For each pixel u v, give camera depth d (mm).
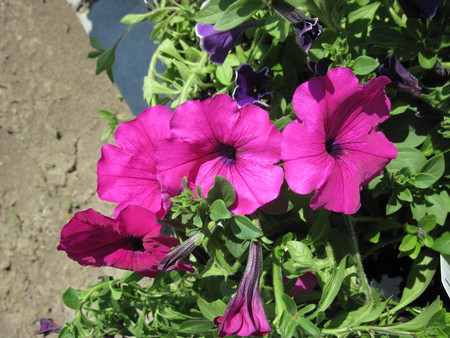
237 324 338
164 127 372
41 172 986
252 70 458
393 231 513
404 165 442
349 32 443
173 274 438
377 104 359
